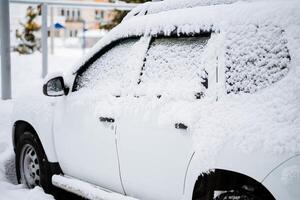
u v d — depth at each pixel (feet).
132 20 13.24
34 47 80.89
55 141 15.07
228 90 10.09
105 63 13.87
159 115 11.03
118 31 13.46
